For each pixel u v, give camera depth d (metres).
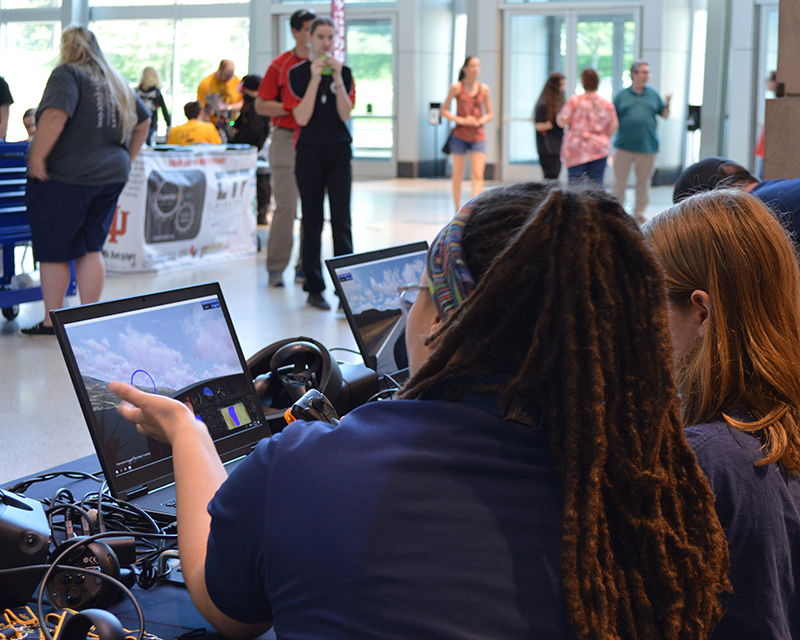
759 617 0.88
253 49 14.77
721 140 13.35
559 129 9.27
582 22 12.91
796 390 0.98
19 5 16.45
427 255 0.81
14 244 4.64
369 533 0.68
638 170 8.26
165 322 1.41
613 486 0.68
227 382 1.46
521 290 0.70
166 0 15.57
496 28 13.39
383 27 14.11
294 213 5.67
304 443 0.75
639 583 0.68
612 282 0.70
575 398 0.68
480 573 0.67
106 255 6.20
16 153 4.38
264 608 0.81
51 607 1.00
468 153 9.62
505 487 0.70
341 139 4.82
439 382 0.75
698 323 1.06
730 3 12.93
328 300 5.35
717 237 1.03
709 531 0.72
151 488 1.30
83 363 1.25
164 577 1.11
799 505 0.92
